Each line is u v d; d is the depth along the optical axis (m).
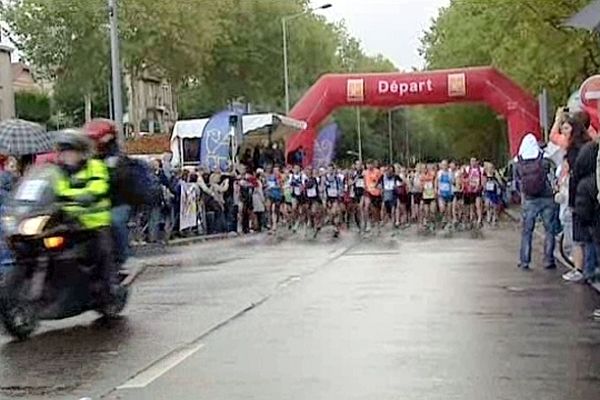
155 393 9.86
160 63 61.88
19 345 12.93
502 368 10.60
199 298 17.16
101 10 57.12
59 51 57.69
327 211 41.38
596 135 20.14
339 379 10.21
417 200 41.00
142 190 15.38
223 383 10.17
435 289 17.53
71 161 14.03
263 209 41.56
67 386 10.34
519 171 21.06
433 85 48.25
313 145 50.28
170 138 50.66
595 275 17.77
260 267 22.98
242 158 45.91
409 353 11.52
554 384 9.80
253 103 77.19
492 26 43.53
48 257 13.45
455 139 86.19
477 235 34.03
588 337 12.43
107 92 71.25
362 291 17.47
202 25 61.47
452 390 9.62
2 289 13.11
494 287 17.70
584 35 38.59
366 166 41.84
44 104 82.94
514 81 48.59
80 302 13.91
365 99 49.38
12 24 57.81
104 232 14.30
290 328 13.55
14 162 21.98
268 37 76.12
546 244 20.94
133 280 15.82
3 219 13.53
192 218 36.41
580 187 16.41
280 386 9.95
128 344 12.70
